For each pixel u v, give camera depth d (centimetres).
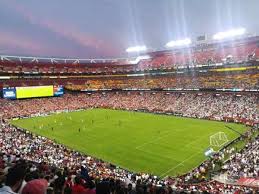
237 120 5959
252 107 6375
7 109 7681
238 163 3186
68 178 1173
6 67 9600
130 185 1140
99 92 10675
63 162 3011
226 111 6569
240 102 6856
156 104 8438
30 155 3097
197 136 4753
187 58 10438
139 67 11556
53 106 8688
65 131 5425
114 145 4338
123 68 11906
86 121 6506
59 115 7581
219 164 3309
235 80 7750
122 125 5919
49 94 9444
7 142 3753
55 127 5831
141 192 1048
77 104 9262
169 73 9856
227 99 7269
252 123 5600
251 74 7744
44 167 1535
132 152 3959
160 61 11331
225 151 3850
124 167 3353
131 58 13138
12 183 527
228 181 2742
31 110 7981
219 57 9225
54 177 1146
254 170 2856
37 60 11100
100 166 3133
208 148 4022
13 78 9444
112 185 1008
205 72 8781
